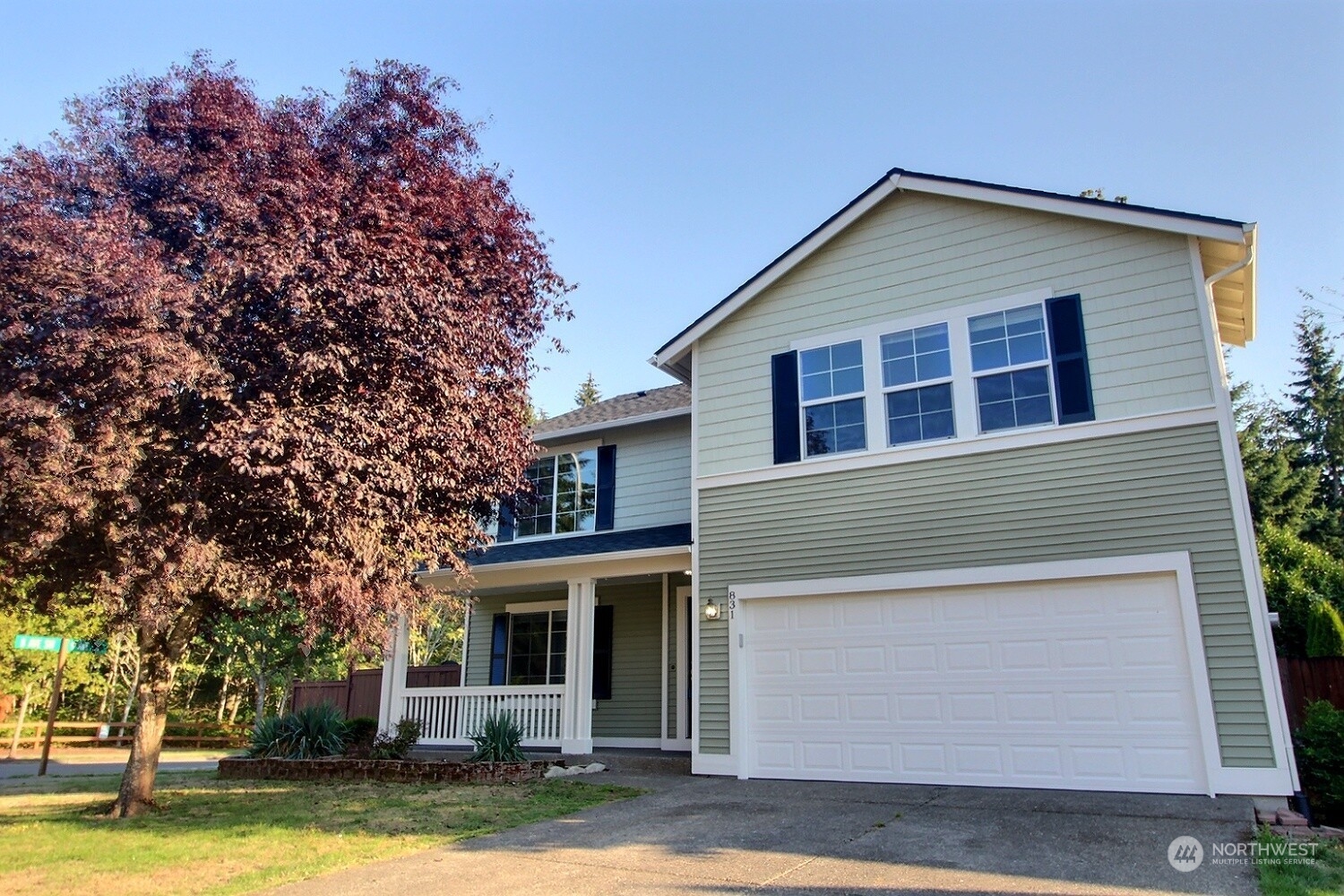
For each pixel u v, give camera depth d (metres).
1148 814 7.36
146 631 8.59
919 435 10.66
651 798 9.16
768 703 10.77
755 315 12.31
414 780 11.08
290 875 6.17
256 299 7.95
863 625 10.45
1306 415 33.41
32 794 10.90
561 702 13.21
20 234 6.82
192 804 9.47
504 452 9.94
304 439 7.32
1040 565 9.50
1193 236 9.51
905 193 11.49
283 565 8.05
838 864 6.09
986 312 10.59
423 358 8.49
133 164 8.33
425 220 9.34
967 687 9.66
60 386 6.83
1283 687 10.47
